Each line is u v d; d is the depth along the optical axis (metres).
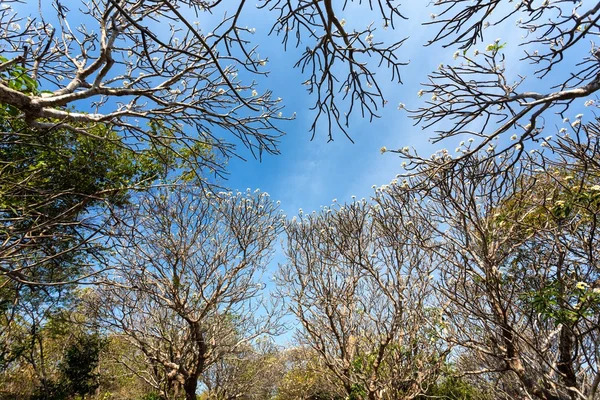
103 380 14.38
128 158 6.44
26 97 2.49
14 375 13.16
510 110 2.71
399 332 8.71
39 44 3.66
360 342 9.84
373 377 8.54
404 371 8.38
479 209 5.54
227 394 12.14
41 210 4.51
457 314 5.51
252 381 12.81
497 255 5.34
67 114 2.81
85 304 9.80
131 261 8.74
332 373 10.59
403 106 3.02
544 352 4.50
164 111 3.47
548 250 4.92
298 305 10.48
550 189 4.83
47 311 9.59
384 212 7.82
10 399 12.12
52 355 14.29
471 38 2.65
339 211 9.85
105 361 13.00
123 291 9.55
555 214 4.01
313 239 10.68
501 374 5.60
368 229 9.83
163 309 10.25
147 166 6.71
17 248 3.55
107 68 3.00
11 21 3.60
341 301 9.80
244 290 11.01
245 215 11.20
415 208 6.68
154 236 9.28
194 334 9.67
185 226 10.10
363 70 2.42
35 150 5.04
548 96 2.28
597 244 4.31
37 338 11.77
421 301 7.69
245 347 12.52
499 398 6.44
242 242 10.93
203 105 3.93
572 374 4.44
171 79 3.37
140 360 11.26
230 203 11.13
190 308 9.99
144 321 10.15
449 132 2.92
